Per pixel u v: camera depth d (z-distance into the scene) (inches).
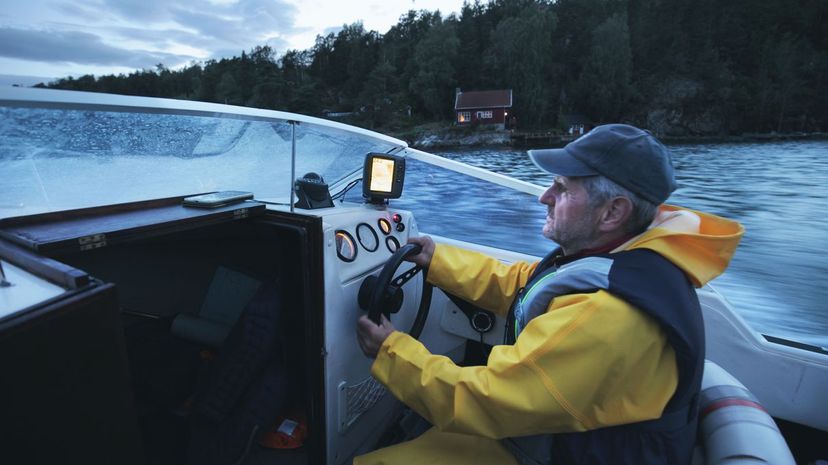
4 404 18.4
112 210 35.2
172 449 48.3
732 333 55.3
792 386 53.2
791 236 256.5
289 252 40.1
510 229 75.4
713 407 35.2
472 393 31.1
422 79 2129.7
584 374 28.0
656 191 31.2
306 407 41.4
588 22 2336.4
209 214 35.3
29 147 35.5
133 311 63.8
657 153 31.2
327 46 2999.5
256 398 42.0
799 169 557.0
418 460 36.7
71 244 26.9
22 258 24.5
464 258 48.3
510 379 29.8
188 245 62.4
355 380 45.8
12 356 18.3
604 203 32.4
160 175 46.1
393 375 35.7
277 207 47.0
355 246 45.0
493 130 1861.5
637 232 33.3
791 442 54.7
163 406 51.7
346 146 64.1
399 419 56.0
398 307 42.8
